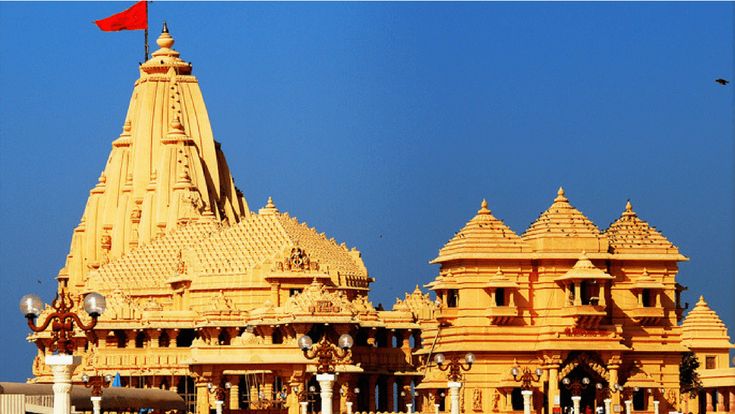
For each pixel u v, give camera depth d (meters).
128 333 181.62
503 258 139.62
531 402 137.00
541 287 140.12
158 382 179.38
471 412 137.50
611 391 138.75
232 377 162.12
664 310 142.62
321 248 192.00
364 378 172.50
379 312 178.62
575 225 141.75
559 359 137.88
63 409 71.56
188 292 189.62
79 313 185.12
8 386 118.50
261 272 183.75
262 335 170.00
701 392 174.12
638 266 142.62
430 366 141.12
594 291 139.62
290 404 155.75
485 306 139.38
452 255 140.12
